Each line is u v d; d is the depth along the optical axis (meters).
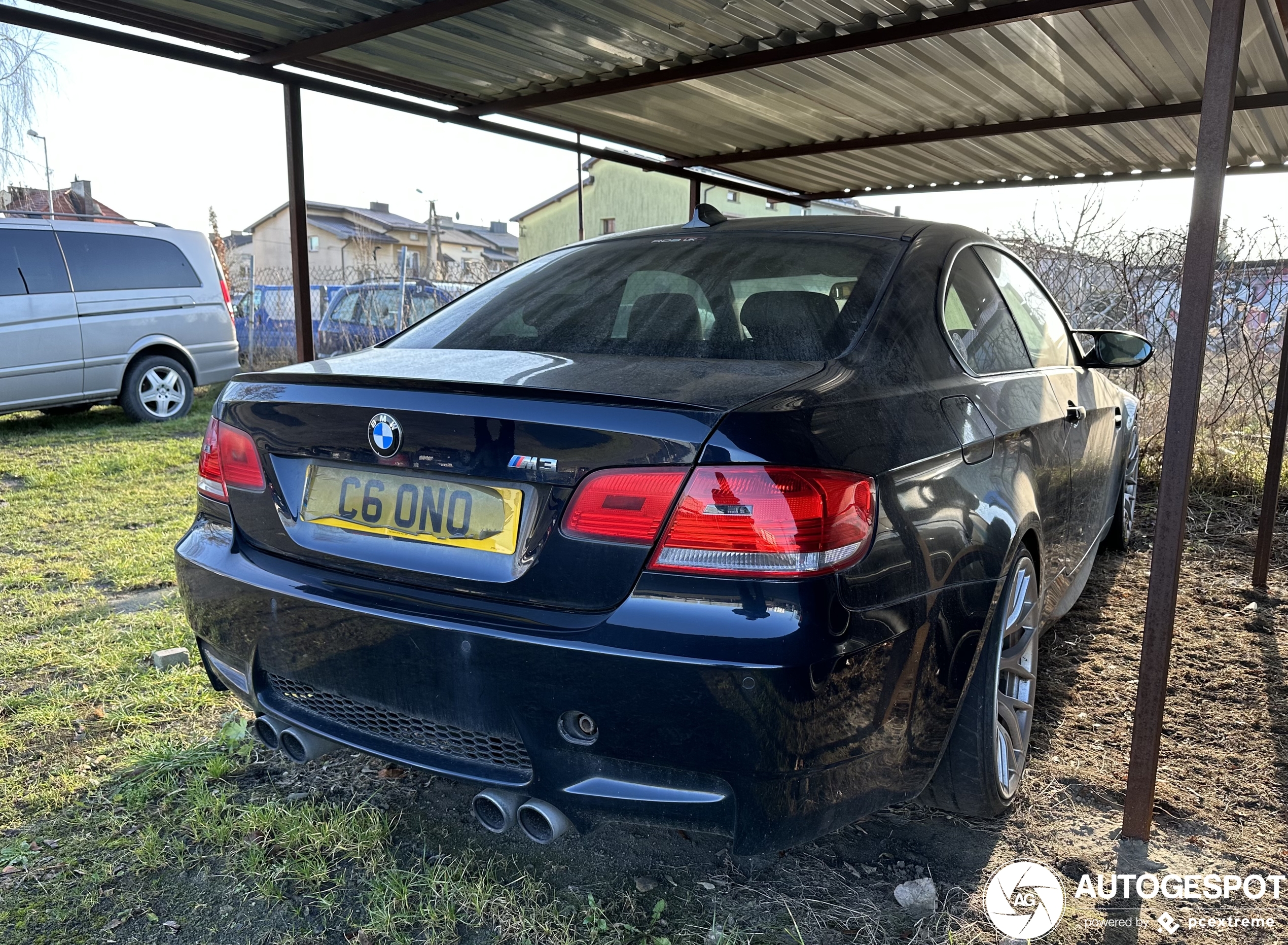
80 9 3.25
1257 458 6.32
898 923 1.96
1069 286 7.07
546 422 1.67
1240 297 6.40
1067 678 3.32
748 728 1.55
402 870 2.12
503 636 1.67
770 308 2.17
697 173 6.50
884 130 5.52
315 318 15.71
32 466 6.97
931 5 3.62
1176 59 4.21
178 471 7.04
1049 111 5.09
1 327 8.23
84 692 3.04
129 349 9.15
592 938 1.89
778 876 2.12
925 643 1.83
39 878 2.09
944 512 1.94
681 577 1.58
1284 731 2.92
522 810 1.73
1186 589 4.37
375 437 1.84
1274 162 5.89
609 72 4.42
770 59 4.06
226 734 2.71
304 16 3.43
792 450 1.61
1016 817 2.39
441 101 4.83
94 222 9.01
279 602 1.95
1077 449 3.17
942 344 2.31
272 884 2.04
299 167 3.98
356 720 1.96
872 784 1.78
